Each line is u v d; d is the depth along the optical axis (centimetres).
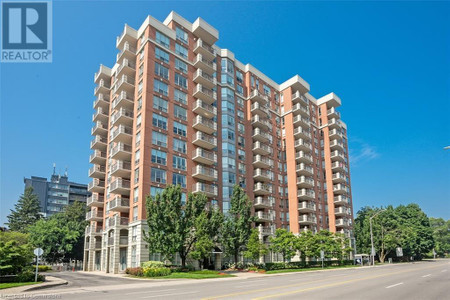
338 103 8094
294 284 2177
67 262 7775
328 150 7694
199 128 5038
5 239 3206
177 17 5212
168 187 3753
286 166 6850
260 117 6438
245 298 1447
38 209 9650
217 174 5294
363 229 8000
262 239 5597
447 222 15300
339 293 1625
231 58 6153
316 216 6894
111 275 3847
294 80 7088
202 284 2405
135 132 4603
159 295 1658
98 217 5406
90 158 5738
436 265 5447
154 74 4644
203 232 3691
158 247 3481
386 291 1716
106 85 5853
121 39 5050
